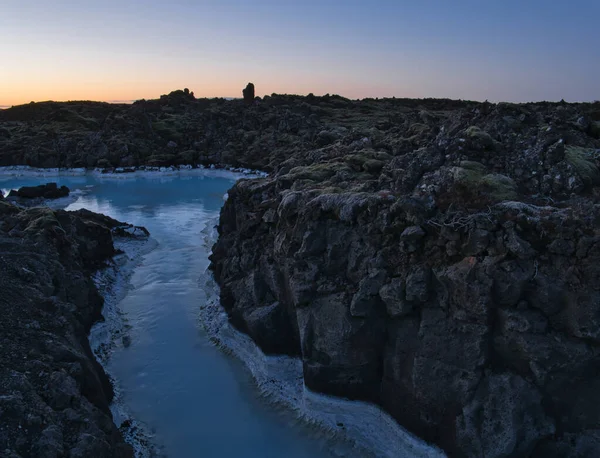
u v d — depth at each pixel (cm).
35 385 1288
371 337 1545
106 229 3041
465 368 1339
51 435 1141
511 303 1286
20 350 1402
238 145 8044
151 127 8706
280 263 1973
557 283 1239
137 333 2278
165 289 2812
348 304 1577
